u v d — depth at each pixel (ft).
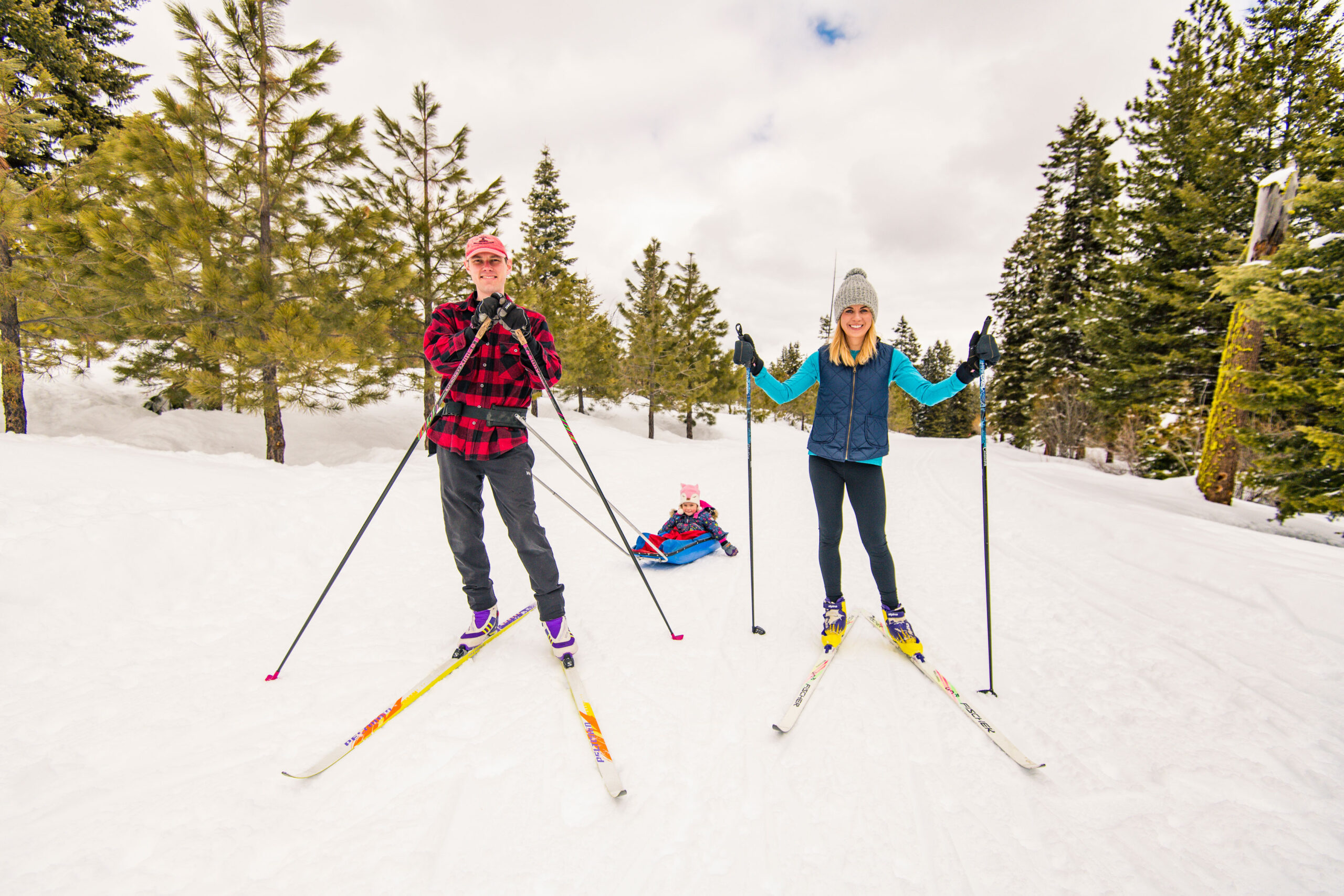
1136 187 43.47
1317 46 34.27
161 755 6.14
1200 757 6.28
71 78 35.78
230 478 16.67
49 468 13.93
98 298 27.53
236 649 8.77
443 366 8.20
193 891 4.46
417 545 14.48
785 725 6.72
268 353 24.70
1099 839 5.12
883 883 4.61
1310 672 8.14
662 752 6.35
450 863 4.79
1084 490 25.41
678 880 4.64
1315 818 5.36
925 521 18.74
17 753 6.07
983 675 8.22
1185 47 40.37
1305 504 23.35
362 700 7.36
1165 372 41.83
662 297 75.82
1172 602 10.94
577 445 8.79
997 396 85.35
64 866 4.65
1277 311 20.51
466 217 36.73
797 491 25.55
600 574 12.96
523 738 6.56
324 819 5.27
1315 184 20.20
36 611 9.00
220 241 25.77
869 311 8.50
